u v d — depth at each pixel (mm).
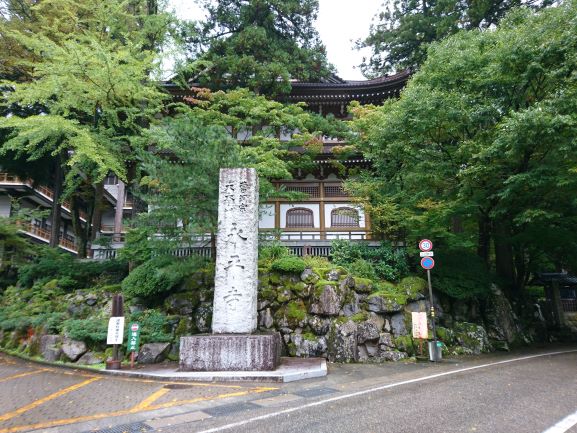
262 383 8562
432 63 15734
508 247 19828
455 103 13930
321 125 22953
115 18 17391
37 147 19688
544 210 13867
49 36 18359
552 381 8289
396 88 25344
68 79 14234
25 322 13914
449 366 10812
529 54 12773
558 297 23547
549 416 5645
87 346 11781
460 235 16344
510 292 19297
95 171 16375
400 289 14219
